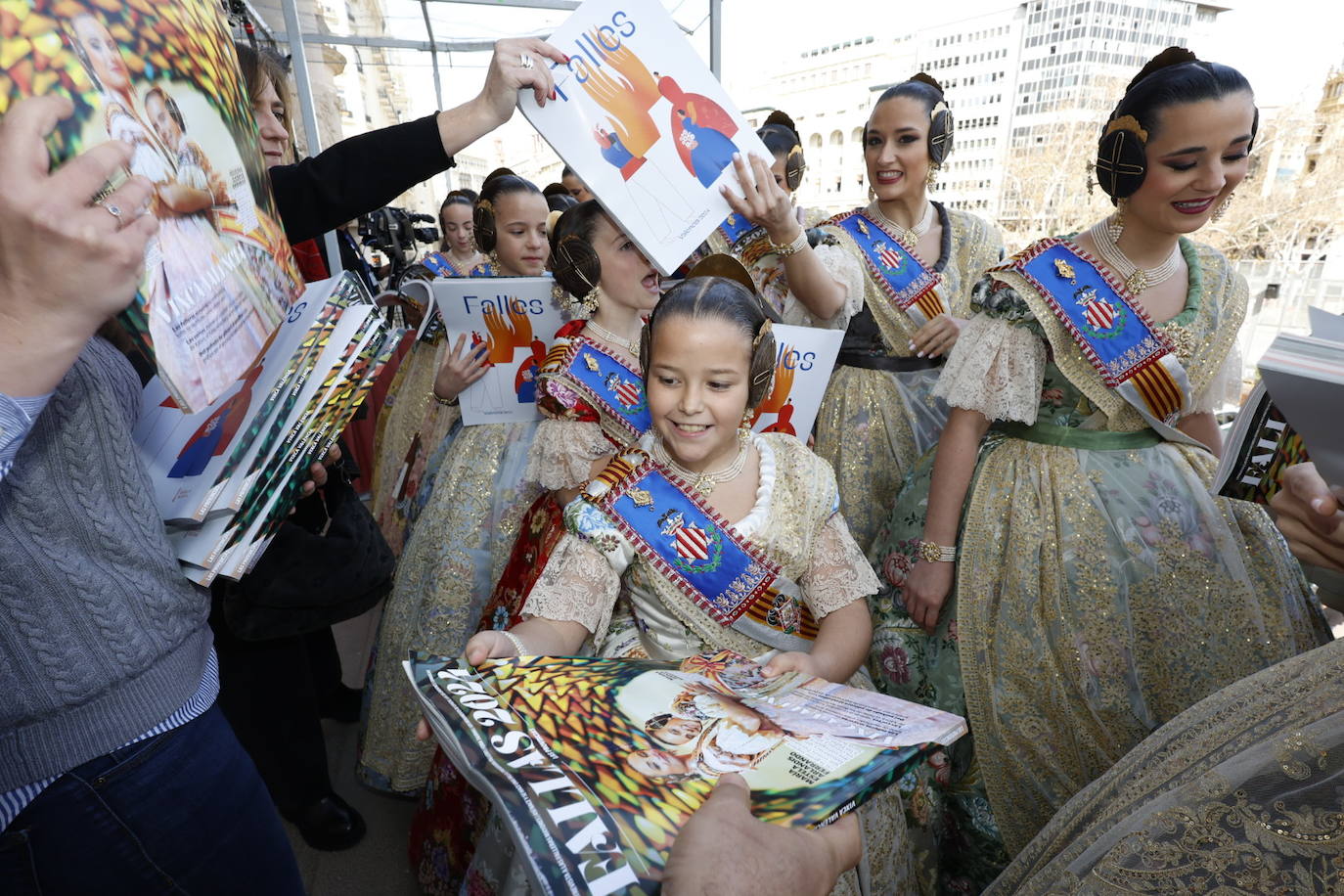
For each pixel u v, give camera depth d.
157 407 0.94
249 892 0.84
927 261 2.15
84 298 0.52
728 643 1.04
